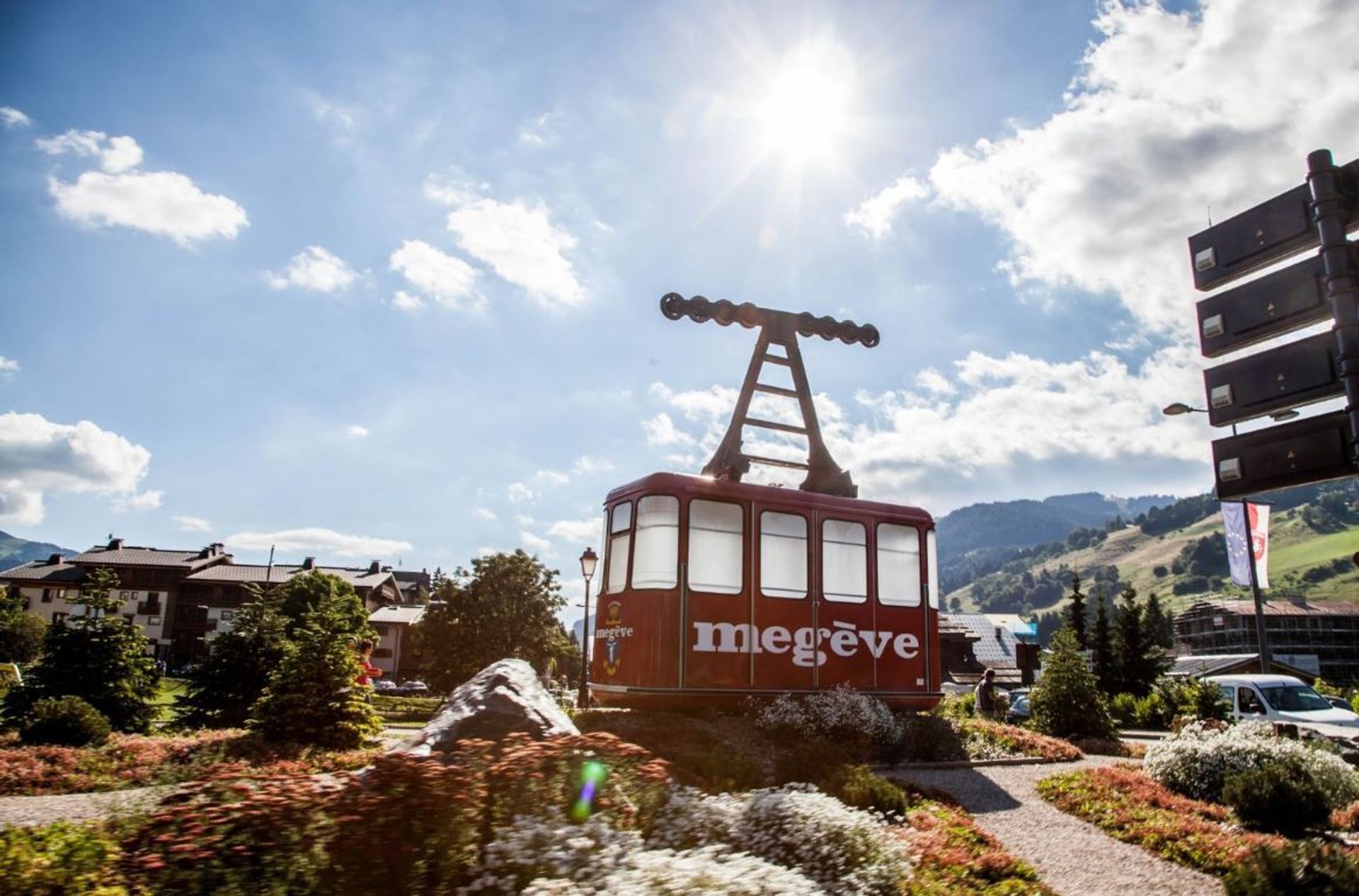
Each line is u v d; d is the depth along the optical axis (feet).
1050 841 32.71
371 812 17.07
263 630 75.66
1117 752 59.31
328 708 51.49
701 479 51.39
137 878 16.10
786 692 50.42
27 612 265.95
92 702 62.18
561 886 15.47
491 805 19.33
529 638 150.00
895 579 56.80
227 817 16.75
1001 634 357.20
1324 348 15.48
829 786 33.58
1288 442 15.87
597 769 22.31
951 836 29.86
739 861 18.49
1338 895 22.22
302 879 16.11
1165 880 27.84
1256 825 36.01
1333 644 453.58
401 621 295.28
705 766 34.76
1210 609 483.92
